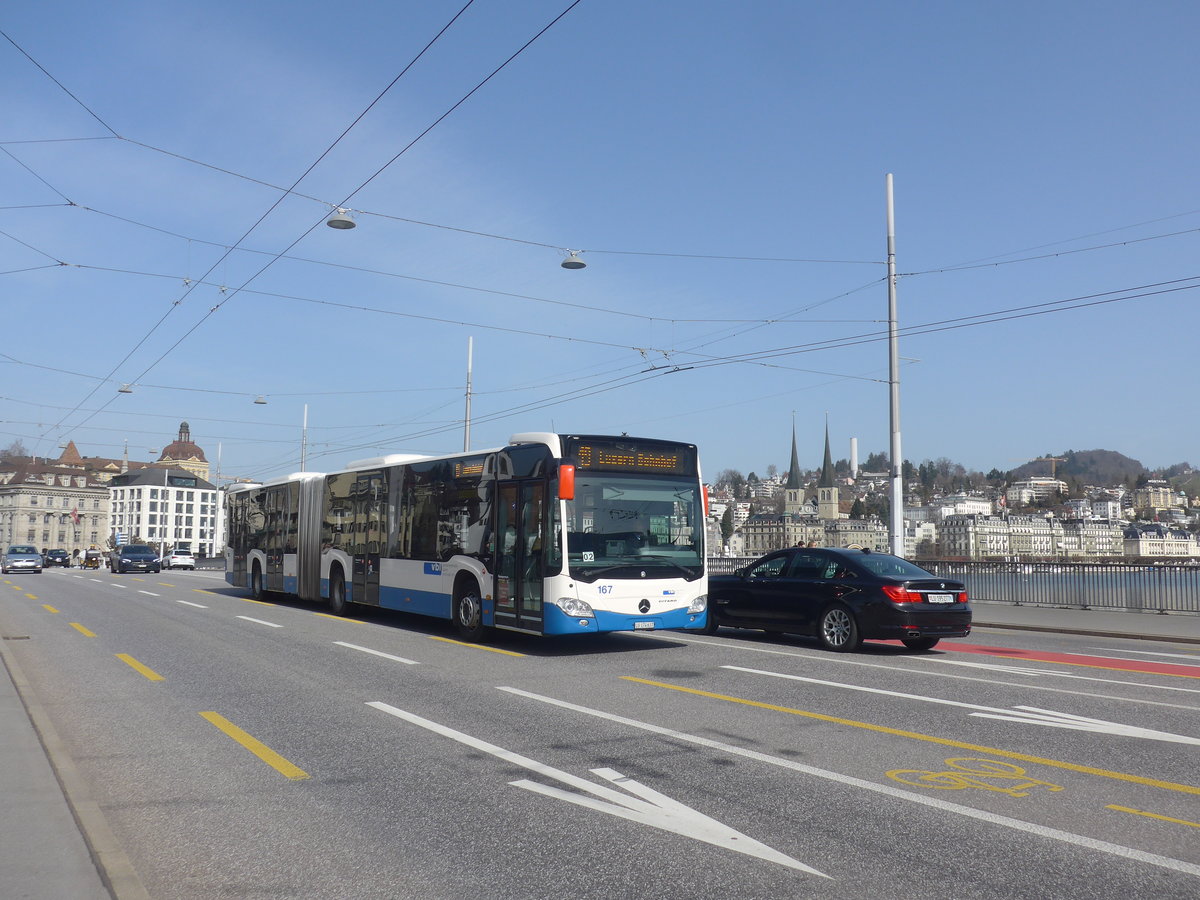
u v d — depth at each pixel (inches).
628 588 566.3
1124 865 203.3
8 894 176.2
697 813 240.4
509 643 632.4
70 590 1202.0
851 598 591.8
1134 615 890.1
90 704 395.5
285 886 192.5
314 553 900.0
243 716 369.1
